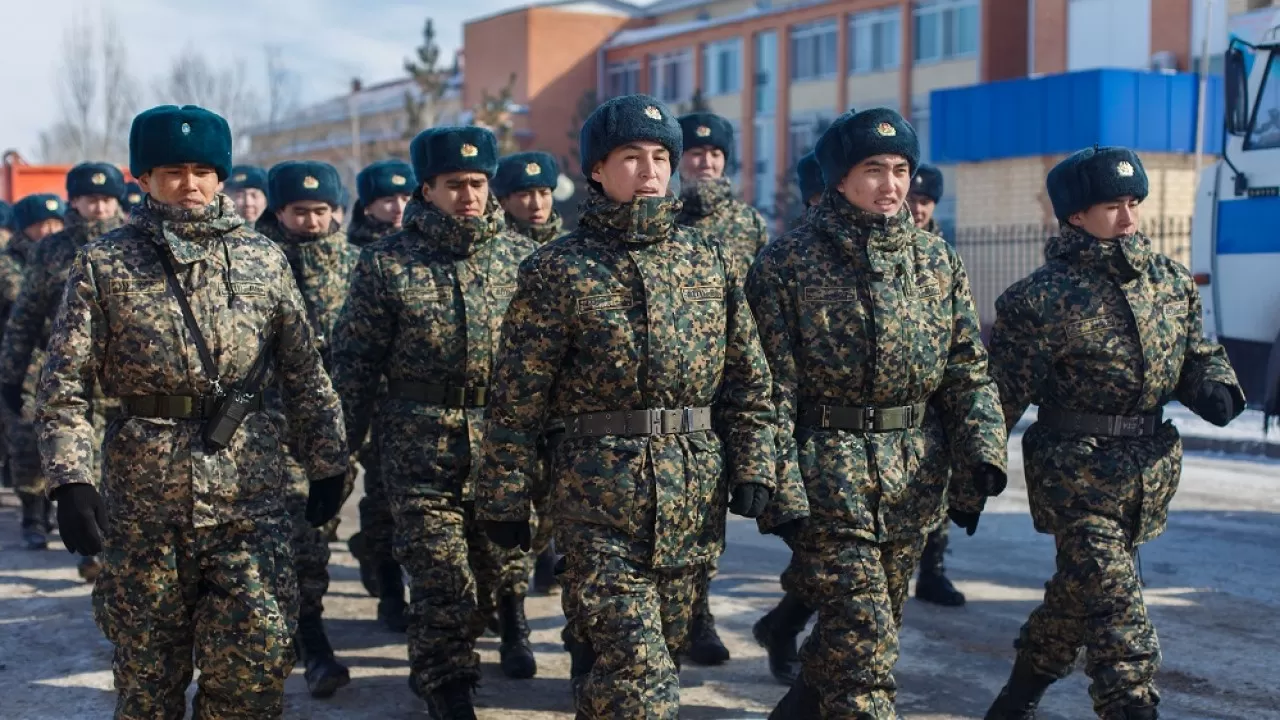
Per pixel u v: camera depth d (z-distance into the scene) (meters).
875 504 4.01
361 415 5.01
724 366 3.85
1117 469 4.34
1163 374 4.41
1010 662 5.59
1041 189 21.34
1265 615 6.23
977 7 32.72
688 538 3.73
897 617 4.25
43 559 7.94
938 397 4.23
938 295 4.13
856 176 4.04
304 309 4.07
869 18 35.56
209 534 3.79
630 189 3.77
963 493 4.17
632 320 3.71
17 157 17.38
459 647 4.74
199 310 3.81
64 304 3.74
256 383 3.91
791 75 38.03
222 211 3.91
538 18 44.62
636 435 3.71
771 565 7.49
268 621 3.78
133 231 3.84
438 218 4.98
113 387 3.80
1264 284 9.35
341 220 6.42
